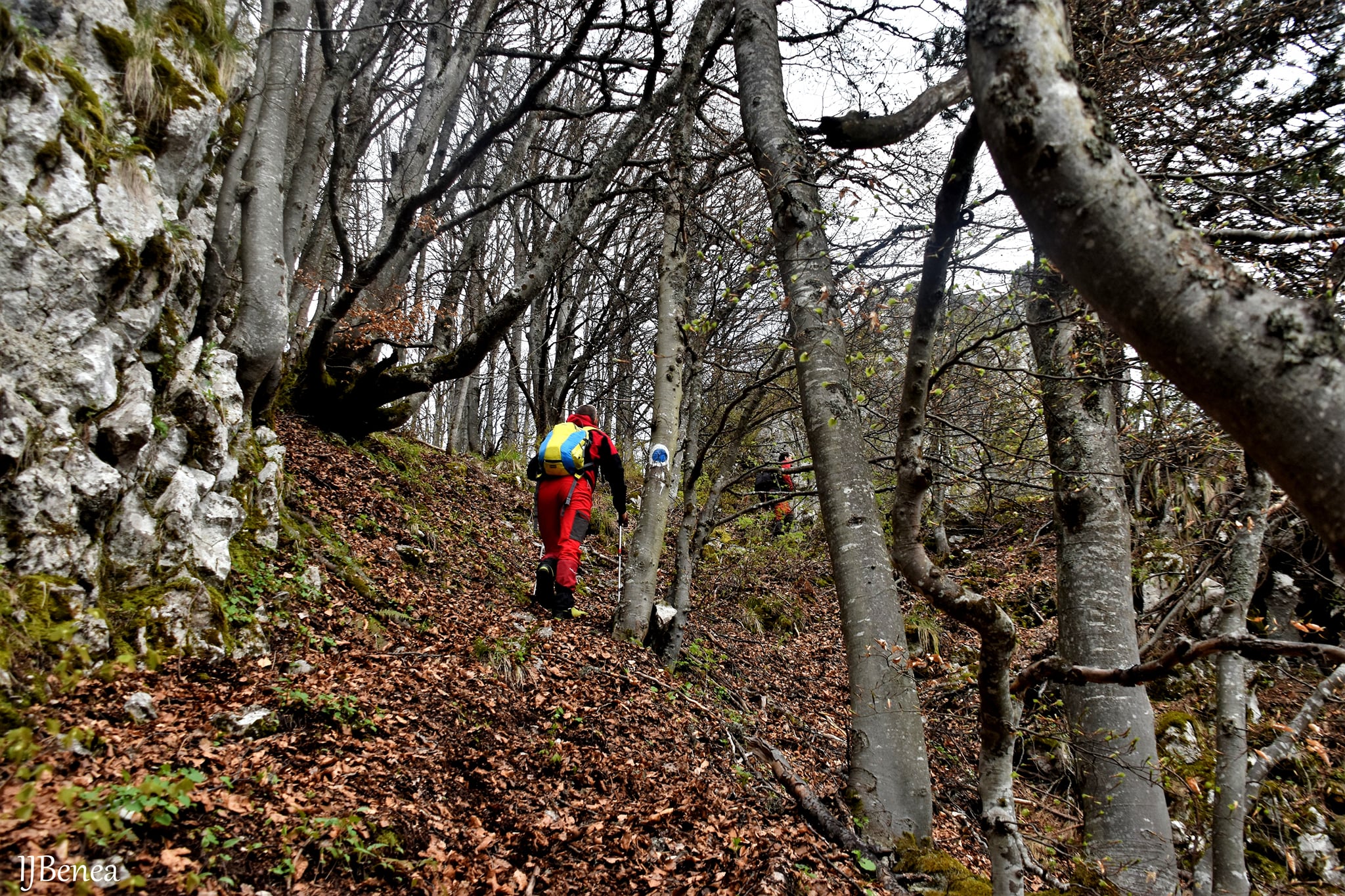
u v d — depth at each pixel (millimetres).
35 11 3523
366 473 7305
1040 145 1172
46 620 2943
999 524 11195
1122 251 1090
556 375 14820
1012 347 4844
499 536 8516
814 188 4777
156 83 3992
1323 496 920
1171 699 7219
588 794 3727
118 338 3590
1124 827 4039
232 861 2416
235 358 5062
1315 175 4023
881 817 4043
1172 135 4336
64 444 3195
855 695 4250
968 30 1330
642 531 6406
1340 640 7020
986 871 4902
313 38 8938
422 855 2803
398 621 4859
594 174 7195
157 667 3268
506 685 4570
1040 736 4703
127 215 3625
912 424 2479
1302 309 960
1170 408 4812
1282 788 5949
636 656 5926
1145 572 7480
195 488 3891
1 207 3152
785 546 12078
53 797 2330
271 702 3346
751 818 3955
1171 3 4199
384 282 9711
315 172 8133
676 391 6590
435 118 9258
